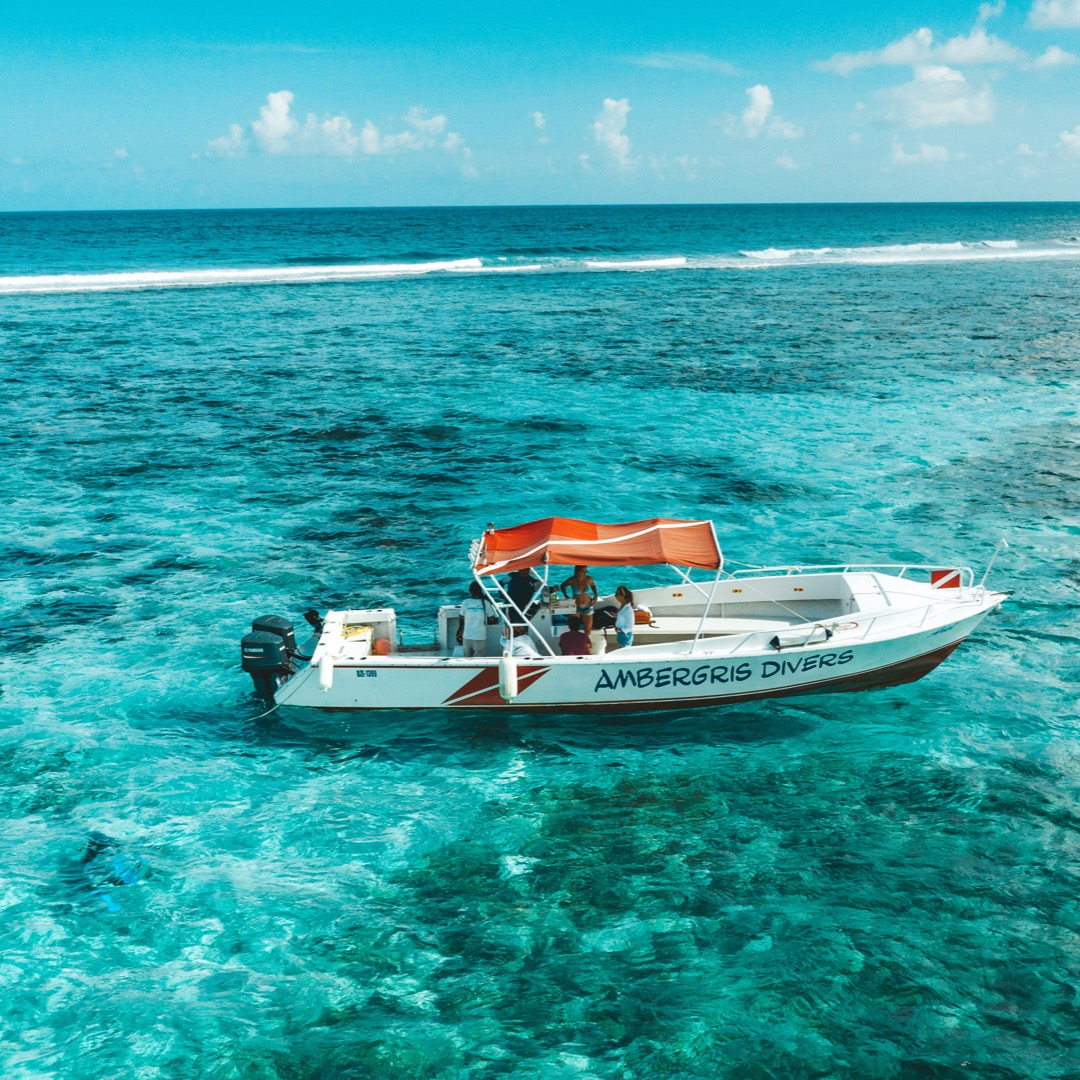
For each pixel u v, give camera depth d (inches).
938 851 356.2
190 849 359.6
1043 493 784.9
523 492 803.4
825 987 289.7
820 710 462.9
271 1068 263.1
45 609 571.8
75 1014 281.3
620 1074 259.9
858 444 942.4
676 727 450.0
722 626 481.1
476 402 1124.5
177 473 847.1
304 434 978.7
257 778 408.5
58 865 348.5
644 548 435.5
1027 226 6466.5
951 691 478.3
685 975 295.6
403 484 825.5
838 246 4153.5
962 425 1007.6
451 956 305.7
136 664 506.3
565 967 300.2
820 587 494.3
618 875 345.4
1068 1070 259.3
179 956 305.1
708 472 856.3
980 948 305.3
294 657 462.3
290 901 331.3
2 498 773.3
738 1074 259.4
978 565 635.5
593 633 462.3
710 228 5915.4
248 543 685.3
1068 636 533.0
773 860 352.5
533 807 388.5
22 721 448.5
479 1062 264.5
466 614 448.8
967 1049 266.5
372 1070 262.2
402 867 350.6
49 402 1095.6
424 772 414.0
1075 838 362.9
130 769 411.8
